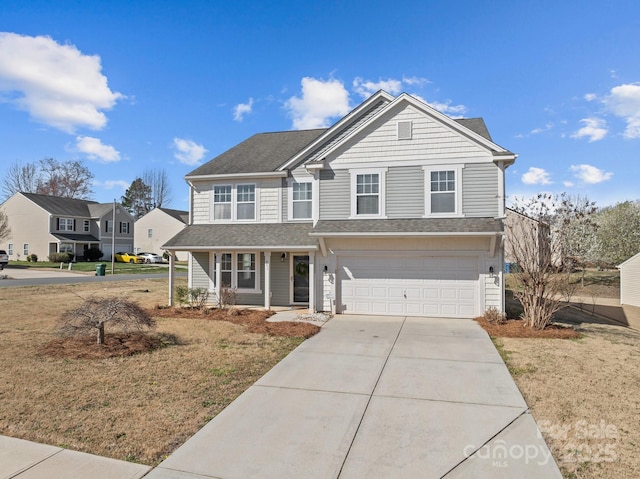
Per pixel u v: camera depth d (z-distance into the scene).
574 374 7.18
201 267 16.48
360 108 15.23
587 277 30.30
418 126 13.74
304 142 18.09
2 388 6.27
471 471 4.07
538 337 10.30
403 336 10.45
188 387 6.50
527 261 11.60
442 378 7.04
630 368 7.54
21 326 11.18
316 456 4.38
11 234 48.25
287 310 14.65
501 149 12.92
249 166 16.56
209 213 16.62
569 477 3.97
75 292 20.73
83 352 8.20
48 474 3.92
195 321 12.43
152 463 4.21
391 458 4.34
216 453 4.43
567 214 12.62
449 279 13.28
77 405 5.68
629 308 19.89
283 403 5.92
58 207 49.47
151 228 56.53
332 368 7.66
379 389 6.52
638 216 29.53
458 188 13.35
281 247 13.98
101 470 4.03
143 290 22.06
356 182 14.22
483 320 12.34
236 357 8.32
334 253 14.06
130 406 5.68
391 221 13.65
